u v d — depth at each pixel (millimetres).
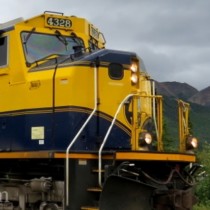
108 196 7969
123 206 8070
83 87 8797
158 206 8461
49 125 8938
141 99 9117
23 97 9320
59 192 8453
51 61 9430
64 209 8109
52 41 9836
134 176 8375
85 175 8305
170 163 8727
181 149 9070
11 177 9828
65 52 9914
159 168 8734
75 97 8711
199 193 12836
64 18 10141
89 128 8836
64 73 8812
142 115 8930
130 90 9180
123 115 9102
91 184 8344
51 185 8594
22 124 9305
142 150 8336
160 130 9000
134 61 9289
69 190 8164
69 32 10172
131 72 9203
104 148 8867
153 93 9945
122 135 9078
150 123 9133
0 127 9719
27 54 9414
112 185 7977
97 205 8188
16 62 9430
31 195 9031
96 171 8344
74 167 8227
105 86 8977
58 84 8844
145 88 9688
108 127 8977
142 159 8211
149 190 8281
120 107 8672
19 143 9352
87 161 8359
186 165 9008
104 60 9000
